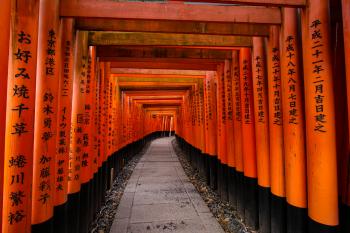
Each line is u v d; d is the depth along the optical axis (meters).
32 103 2.09
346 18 2.12
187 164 10.91
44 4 2.46
